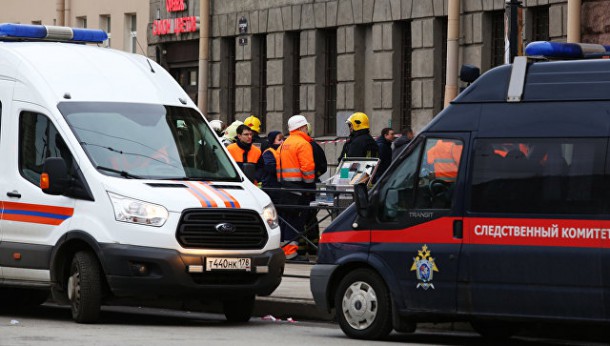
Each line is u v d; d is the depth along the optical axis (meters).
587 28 57.22
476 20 71.75
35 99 34.69
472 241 28.84
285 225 44.50
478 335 33.03
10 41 37.50
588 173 27.69
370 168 48.38
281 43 86.81
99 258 32.34
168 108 35.44
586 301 27.53
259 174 49.47
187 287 32.12
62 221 33.31
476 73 30.72
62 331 30.58
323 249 31.20
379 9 78.56
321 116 84.69
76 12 103.19
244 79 90.06
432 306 29.42
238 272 32.72
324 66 84.69
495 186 28.70
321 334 31.83
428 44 74.94
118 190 32.53
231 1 90.62
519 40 46.47
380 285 30.19
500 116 28.94
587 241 27.53
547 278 27.92
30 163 34.44
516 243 28.30
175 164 34.12
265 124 89.81
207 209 32.44
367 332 30.31
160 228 32.03
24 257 34.12
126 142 34.00
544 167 28.17
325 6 82.88
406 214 29.88
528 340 32.03
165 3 95.50
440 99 75.38
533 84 28.72
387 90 78.19
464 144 29.23
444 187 29.41
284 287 39.72
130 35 99.94
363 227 30.50
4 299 39.62
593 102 28.00
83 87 34.88
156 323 34.12
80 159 33.31
